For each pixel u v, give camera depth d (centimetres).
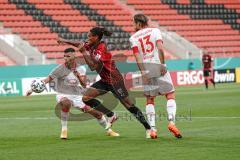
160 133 3600
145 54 3322
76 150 2902
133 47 3338
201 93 8450
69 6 12988
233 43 13875
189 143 3044
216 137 3281
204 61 9838
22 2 12512
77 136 3559
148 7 13925
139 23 3341
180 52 12594
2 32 11594
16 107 6569
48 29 12138
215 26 14138
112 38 12550
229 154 2625
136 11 13725
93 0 13450
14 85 9412
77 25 12594
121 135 3553
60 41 3334
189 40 13488
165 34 12738
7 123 4597
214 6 14550
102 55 3316
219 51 13475
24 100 7912
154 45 3300
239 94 8006
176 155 2644
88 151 2856
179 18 13938
